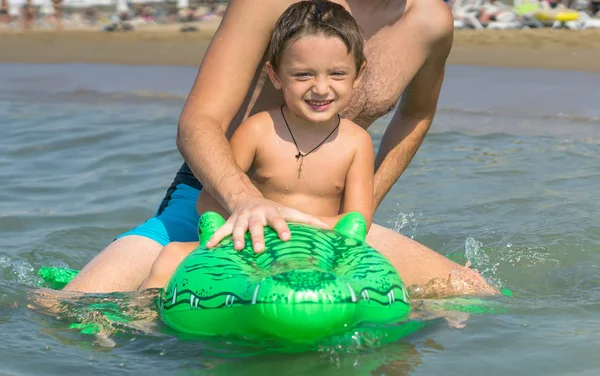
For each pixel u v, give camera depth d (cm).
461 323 376
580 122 938
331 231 360
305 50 378
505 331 367
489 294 427
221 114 410
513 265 494
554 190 655
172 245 403
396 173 485
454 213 607
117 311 380
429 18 445
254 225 349
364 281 335
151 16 2347
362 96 441
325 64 379
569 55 1459
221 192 377
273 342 324
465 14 1869
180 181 468
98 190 682
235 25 417
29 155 802
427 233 563
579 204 612
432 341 352
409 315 357
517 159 763
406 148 485
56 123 953
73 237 569
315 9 389
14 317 386
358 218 373
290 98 389
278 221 350
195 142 394
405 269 435
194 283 338
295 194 411
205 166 387
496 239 543
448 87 1205
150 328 359
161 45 1817
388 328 340
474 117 977
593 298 429
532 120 955
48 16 2348
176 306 344
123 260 423
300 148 407
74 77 1424
